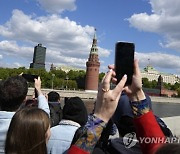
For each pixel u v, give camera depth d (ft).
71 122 14.75
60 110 22.72
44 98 15.01
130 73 7.01
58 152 14.19
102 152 8.50
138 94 7.34
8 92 11.76
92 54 457.68
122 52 7.07
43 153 7.77
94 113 6.62
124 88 7.26
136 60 7.19
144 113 7.32
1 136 10.75
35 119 7.77
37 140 7.68
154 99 502.79
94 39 469.16
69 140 14.20
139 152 9.03
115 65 7.04
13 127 7.76
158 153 4.64
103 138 8.47
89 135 6.48
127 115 9.35
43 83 534.37
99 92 6.50
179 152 4.47
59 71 637.71
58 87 551.18
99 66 459.73
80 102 14.98
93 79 453.17
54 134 14.43
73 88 568.00
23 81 12.32
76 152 6.53
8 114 11.30
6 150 7.75
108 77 6.51
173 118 41.27
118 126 9.65
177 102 538.88
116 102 6.36
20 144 7.60
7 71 526.57
